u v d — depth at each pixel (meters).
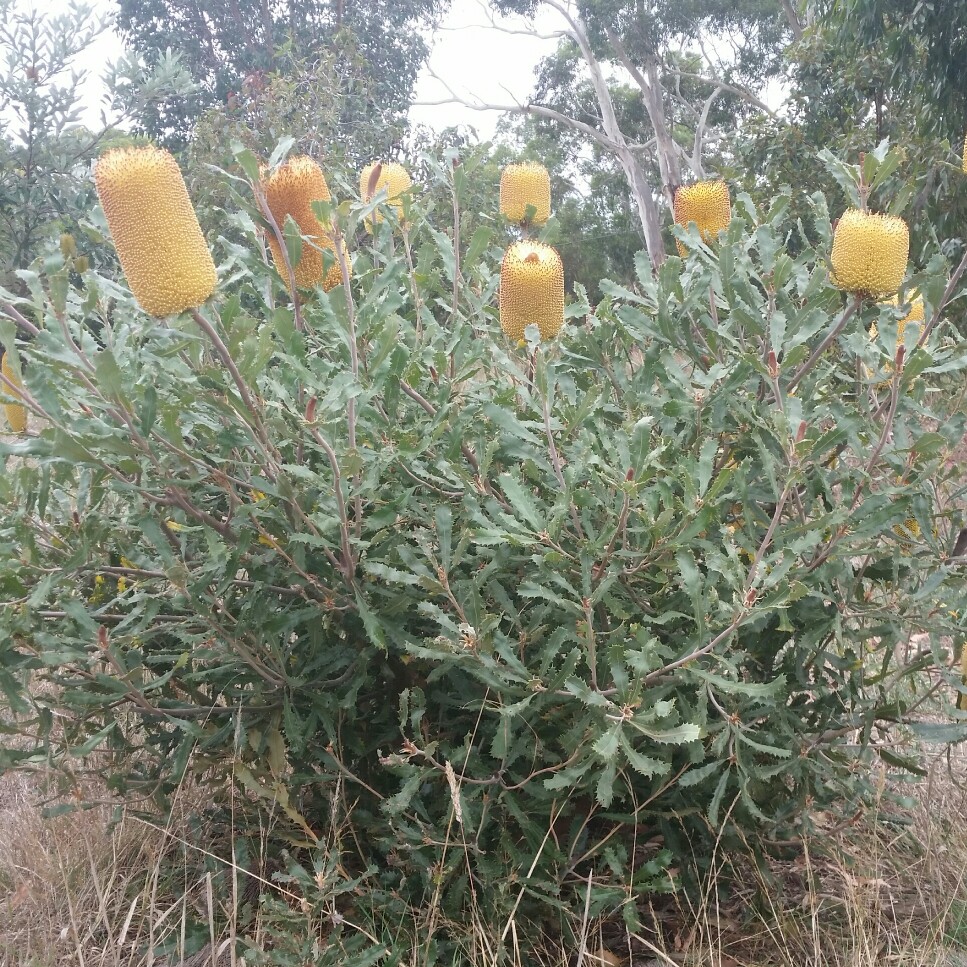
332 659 2.41
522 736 2.21
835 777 2.40
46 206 6.47
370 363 2.03
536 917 2.34
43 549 2.30
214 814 2.75
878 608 2.38
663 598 2.29
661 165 25.78
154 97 6.82
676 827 2.51
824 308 2.39
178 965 2.30
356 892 2.40
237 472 2.44
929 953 2.24
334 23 19.95
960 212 8.52
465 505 2.06
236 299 1.88
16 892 2.59
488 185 8.65
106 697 2.23
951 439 2.39
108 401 1.88
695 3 23.81
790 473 1.94
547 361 2.33
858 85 11.67
